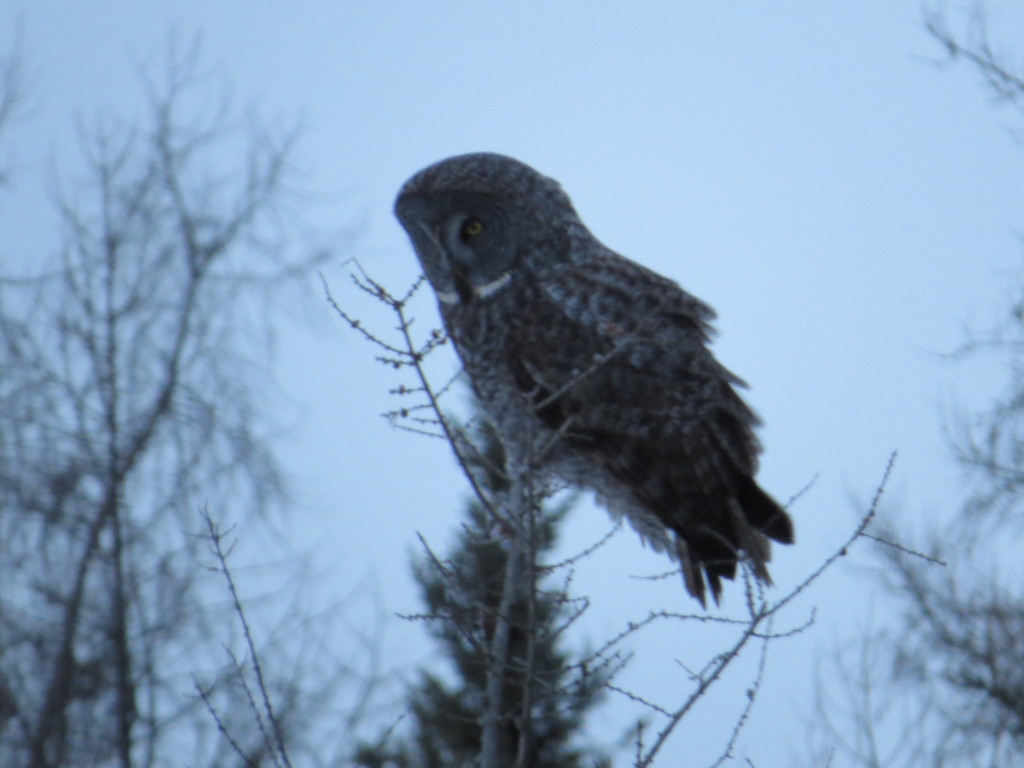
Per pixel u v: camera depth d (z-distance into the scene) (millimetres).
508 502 9281
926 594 15633
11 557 15234
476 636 8680
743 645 8117
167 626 14266
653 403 11633
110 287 18094
